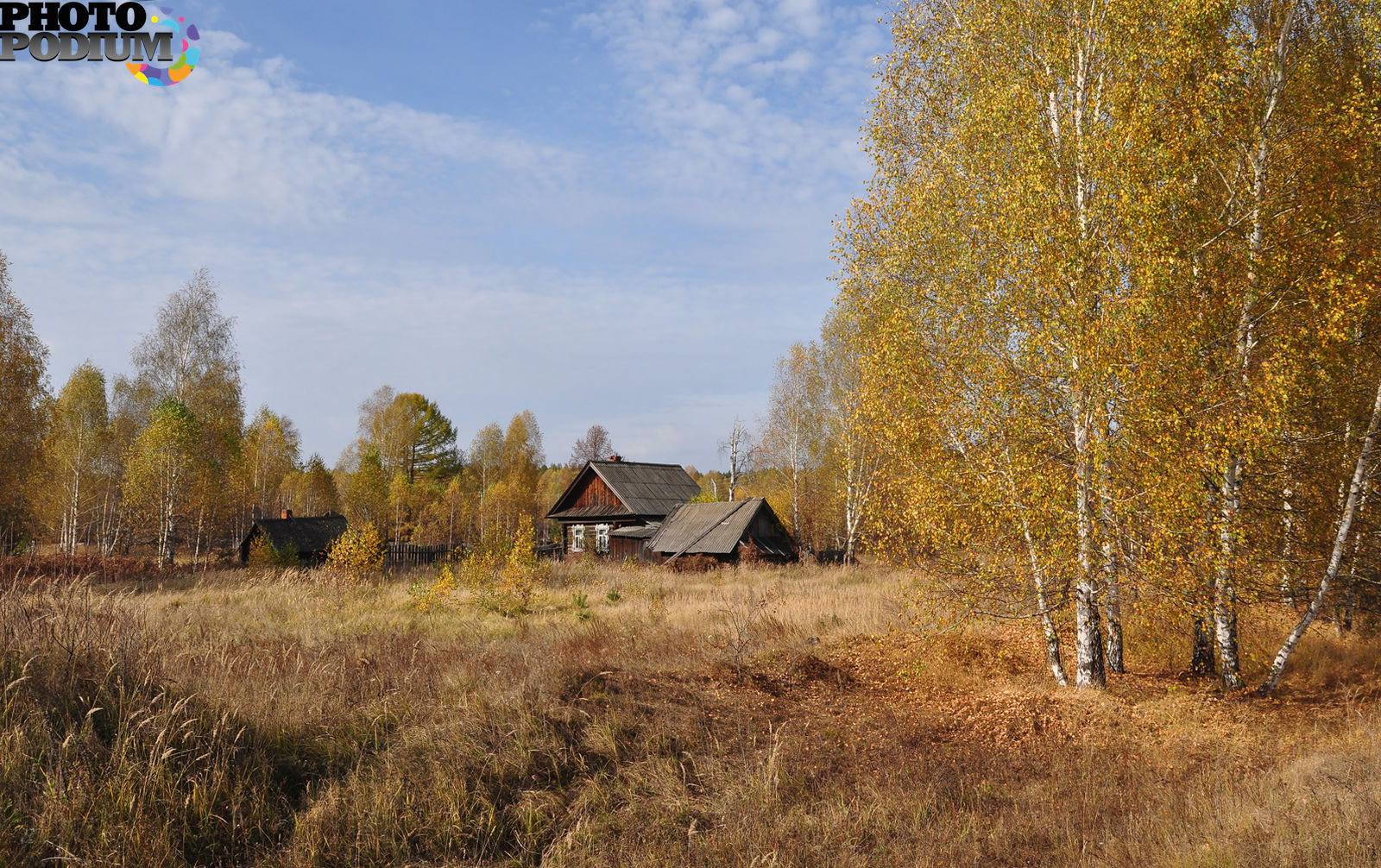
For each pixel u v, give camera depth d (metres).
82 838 5.01
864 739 8.66
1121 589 10.34
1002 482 10.34
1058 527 9.75
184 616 14.18
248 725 6.54
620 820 6.30
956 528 10.43
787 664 11.32
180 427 32.28
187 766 5.74
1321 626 13.88
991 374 10.18
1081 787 7.23
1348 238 10.47
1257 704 9.87
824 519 40.44
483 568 21.20
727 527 31.27
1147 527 9.65
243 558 33.78
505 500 59.62
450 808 5.99
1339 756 7.23
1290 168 10.49
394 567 29.27
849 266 12.39
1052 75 10.93
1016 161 10.70
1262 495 11.08
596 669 9.33
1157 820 6.22
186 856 5.16
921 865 5.66
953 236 10.96
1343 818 5.48
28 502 33.03
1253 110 10.34
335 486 66.75
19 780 5.29
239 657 9.39
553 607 17.84
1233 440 9.12
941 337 10.87
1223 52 10.23
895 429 11.02
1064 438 10.26
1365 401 11.07
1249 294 10.10
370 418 69.31
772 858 5.61
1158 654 12.77
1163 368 9.48
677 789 6.82
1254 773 7.45
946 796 7.13
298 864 5.23
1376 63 10.48
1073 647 13.58
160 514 31.66
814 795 7.08
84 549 37.94
